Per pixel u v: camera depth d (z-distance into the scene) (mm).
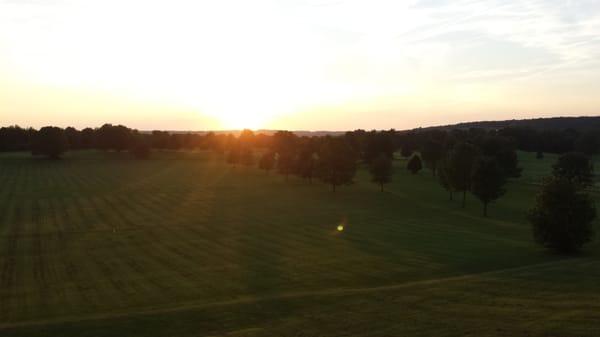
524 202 83750
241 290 34906
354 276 38281
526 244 50406
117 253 47656
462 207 79500
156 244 51781
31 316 30094
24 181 113188
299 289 34812
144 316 25719
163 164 164375
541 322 21766
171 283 37125
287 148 135125
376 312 25016
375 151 145750
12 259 45312
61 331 23656
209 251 48312
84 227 61500
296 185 111562
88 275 39844
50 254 47281
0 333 23594
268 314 25562
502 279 31453
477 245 50312
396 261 43156
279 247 50000
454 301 26359
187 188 104500
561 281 29953
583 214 44031
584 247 47688
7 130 195750
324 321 23938
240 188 105250
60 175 127125
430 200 87688
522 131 180625
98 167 150125
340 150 101312
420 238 54625
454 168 80500
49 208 76375
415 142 177750
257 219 68000
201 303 31703
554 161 149500
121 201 84688
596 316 22234
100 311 30750
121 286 36531
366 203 84438
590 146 155375
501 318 22797
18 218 67750
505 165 106750
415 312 24656
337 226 62750
